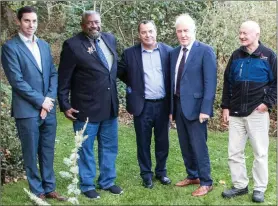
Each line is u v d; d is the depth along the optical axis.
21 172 4.54
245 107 3.72
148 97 4.04
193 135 3.96
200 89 3.91
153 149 5.45
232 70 3.80
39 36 7.83
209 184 4.07
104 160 4.12
